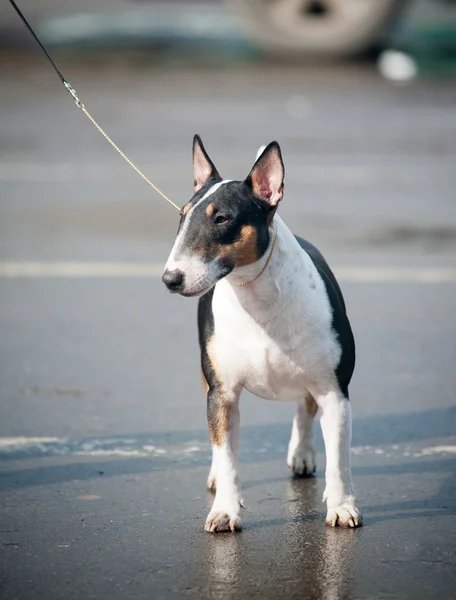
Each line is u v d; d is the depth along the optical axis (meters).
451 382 8.17
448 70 24.53
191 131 18.67
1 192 15.11
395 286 10.77
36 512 5.90
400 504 6.00
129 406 7.71
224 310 5.52
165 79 24.06
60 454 6.82
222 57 26.03
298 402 6.47
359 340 9.20
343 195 14.73
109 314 10.02
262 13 24.83
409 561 5.21
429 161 16.75
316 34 24.86
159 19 28.73
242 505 5.67
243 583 4.98
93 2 30.08
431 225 13.12
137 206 14.38
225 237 5.27
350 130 18.84
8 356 8.83
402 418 7.45
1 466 6.60
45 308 10.18
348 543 5.44
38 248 12.33
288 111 20.52
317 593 4.86
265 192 5.42
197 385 8.20
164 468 6.61
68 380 8.27
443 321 9.72
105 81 23.89
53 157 17.28
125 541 5.49
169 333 9.52
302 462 6.50
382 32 24.91
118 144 17.83
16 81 23.95
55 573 5.10
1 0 30.06
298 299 5.48
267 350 5.51
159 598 4.83
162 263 11.75
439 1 26.41
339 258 11.70
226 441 5.65
